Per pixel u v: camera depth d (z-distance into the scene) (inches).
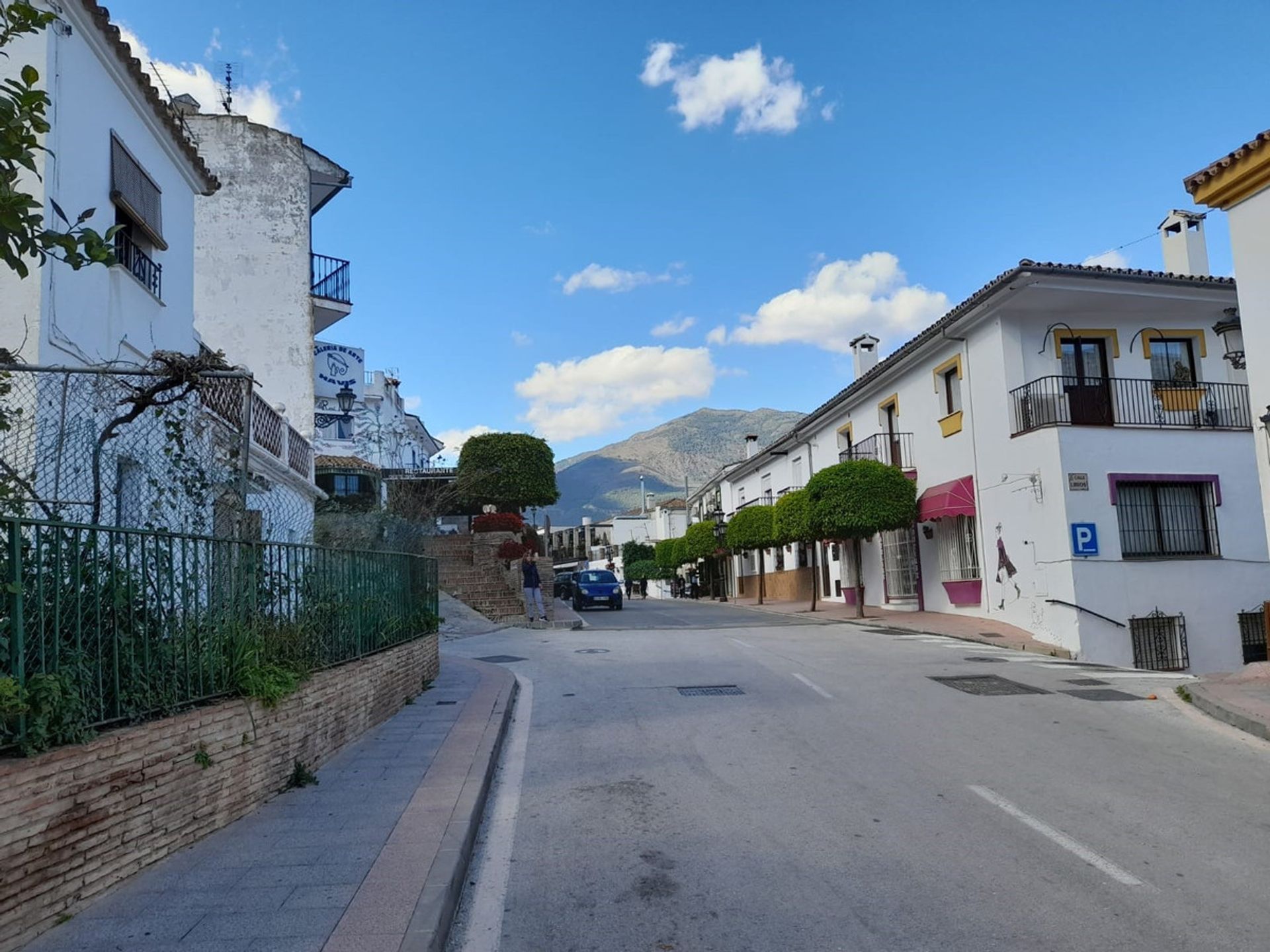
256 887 181.6
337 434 1289.4
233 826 224.4
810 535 968.9
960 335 836.6
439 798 249.0
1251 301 428.5
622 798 267.3
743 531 1359.5
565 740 350.3
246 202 1002.1
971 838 223.5
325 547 325.1
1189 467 724.0
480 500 1353.3
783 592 1528.1
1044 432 711.7
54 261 344.5
